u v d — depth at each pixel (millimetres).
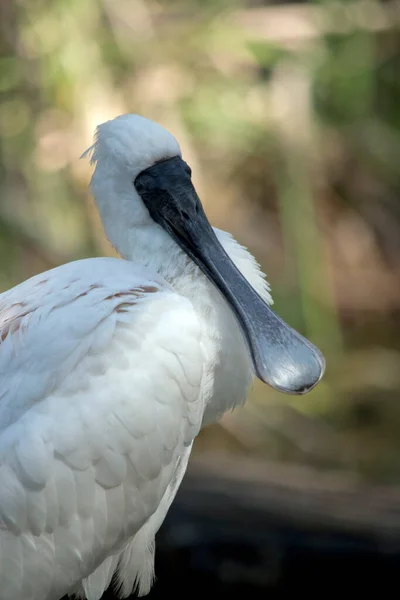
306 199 13922
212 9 13375
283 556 7449
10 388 5535
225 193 14117
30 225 12500
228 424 11906
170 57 12977
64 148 12492
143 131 6258
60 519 5508
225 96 13156
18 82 12469
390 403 12219
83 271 5969
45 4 12359
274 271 13977
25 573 5523
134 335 5629
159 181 6219
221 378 6102
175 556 7496
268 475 8312
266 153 13773
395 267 14883
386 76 14641
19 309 5824
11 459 5422
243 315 5980
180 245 6188
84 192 12555
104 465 5539
